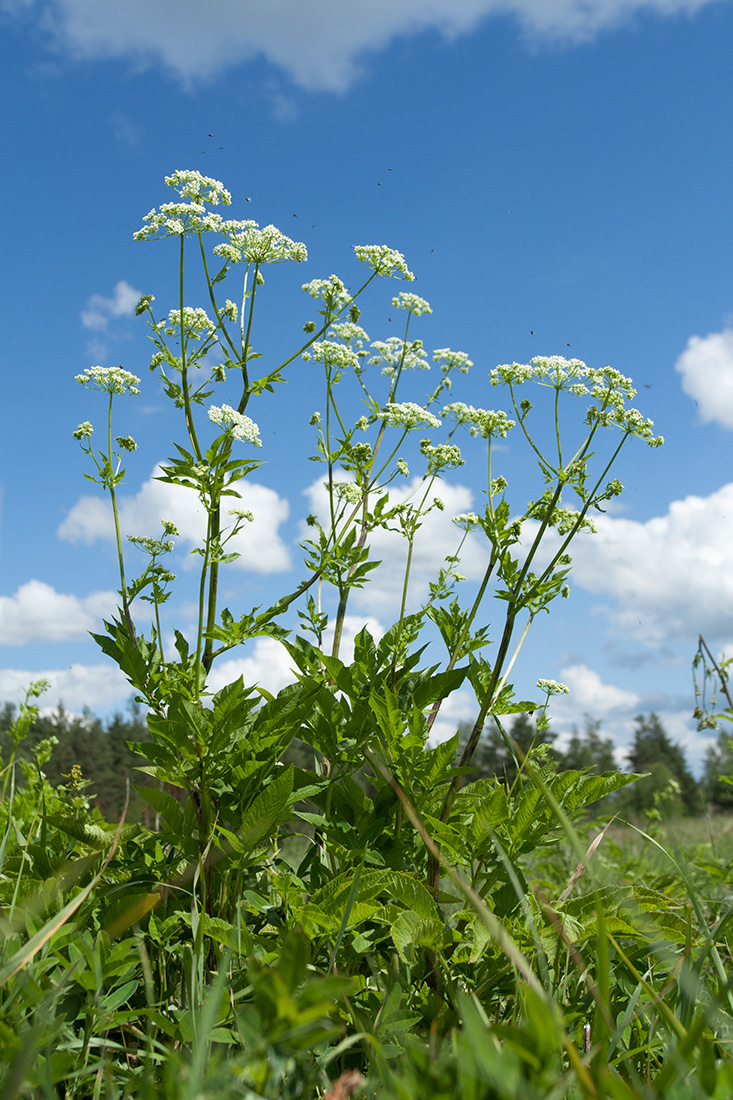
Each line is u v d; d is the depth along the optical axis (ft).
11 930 2.28
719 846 5.49
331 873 2.87
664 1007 1.78
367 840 2.73
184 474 2.87
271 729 2.76
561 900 2.86
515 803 2.82
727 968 2.77
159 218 3.20
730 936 2.70
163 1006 2.36
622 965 2.52
